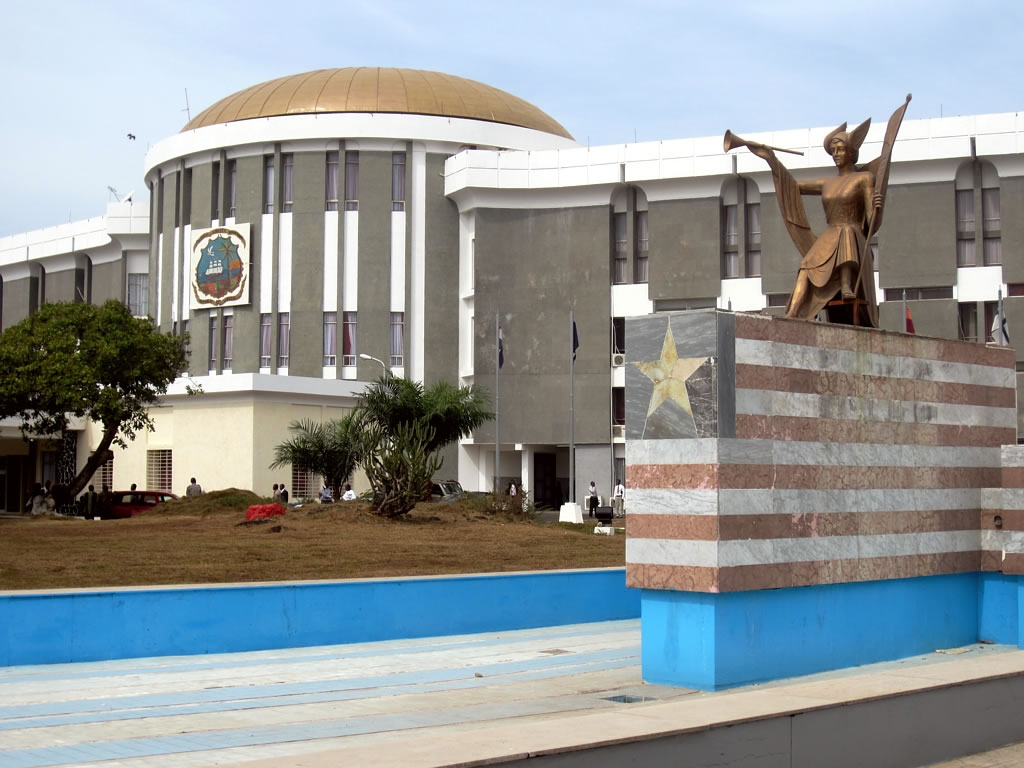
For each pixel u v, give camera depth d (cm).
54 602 1456
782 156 5625
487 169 6062
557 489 6419
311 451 4138
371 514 2834
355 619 1691
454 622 1797
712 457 1240
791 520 1322
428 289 6269
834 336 1396
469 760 723
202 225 6456
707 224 5866
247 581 1884
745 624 1273
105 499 4488
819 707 950
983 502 1619
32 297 8019
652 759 823
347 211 6275
